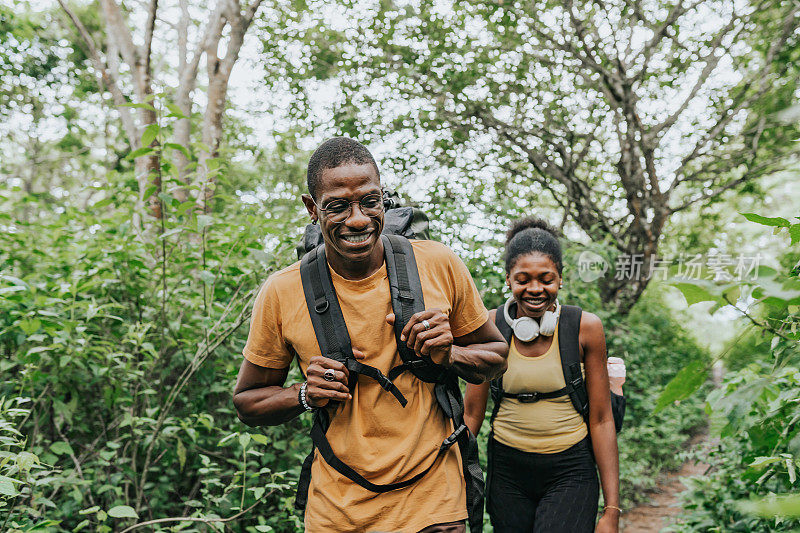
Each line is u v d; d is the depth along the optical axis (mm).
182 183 3689
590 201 11602
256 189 5180
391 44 10453
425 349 1758
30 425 3340
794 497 739
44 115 15719
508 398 2842
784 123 1078
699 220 12617
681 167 11266
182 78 8688
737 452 3314
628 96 10234
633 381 9219
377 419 1847
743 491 3611
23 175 18203
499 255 6035
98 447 3746
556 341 2768
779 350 1804
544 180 11656
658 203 11352
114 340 3576
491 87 10594
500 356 2002
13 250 3926
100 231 3873
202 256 3734
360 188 1789
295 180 10766
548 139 10953
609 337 8953
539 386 2756
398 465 1833
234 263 3861
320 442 1894
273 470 3926
